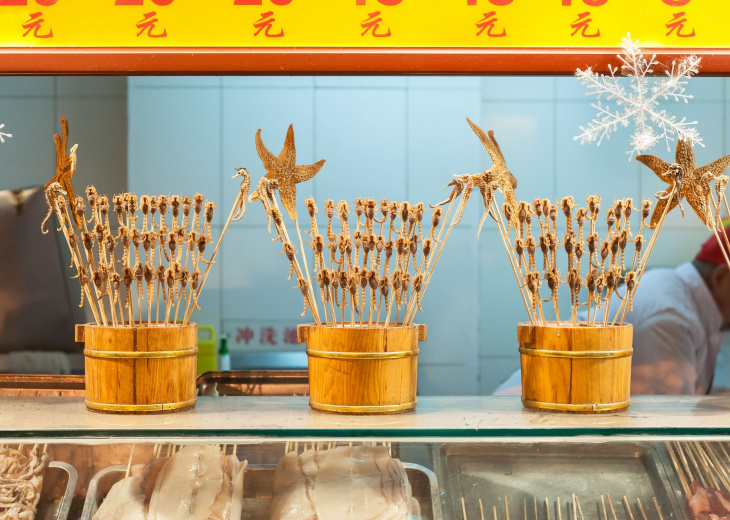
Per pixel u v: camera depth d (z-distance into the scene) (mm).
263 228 2674
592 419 1221
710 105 2773
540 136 2816
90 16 1365
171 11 1367
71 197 1325
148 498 1260
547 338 1276
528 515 1255
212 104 2637
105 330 1249
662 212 1290
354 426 1162
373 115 2697
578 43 1378
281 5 1366
